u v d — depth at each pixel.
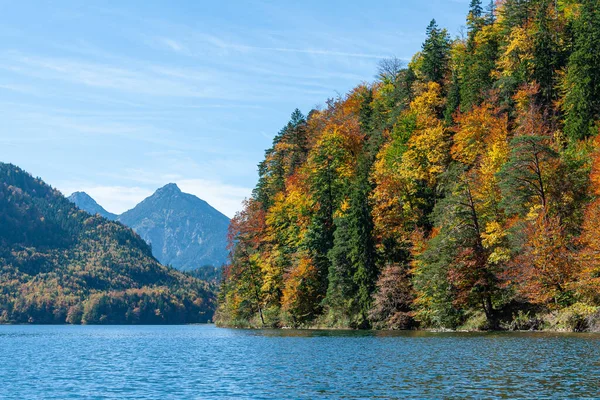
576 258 51.72
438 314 63.91
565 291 54.12
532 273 53.72
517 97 79.31
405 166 82.12
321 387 27.31
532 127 70.56
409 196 79.69
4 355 53.72
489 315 61.59
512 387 25.31
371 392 25.41
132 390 28.77
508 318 60.78
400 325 72.00
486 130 78.44
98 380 32.94
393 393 24.98
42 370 39.03
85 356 51.28
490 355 36.84
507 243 59.50
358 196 76.88
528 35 84.44
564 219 56.53
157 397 26.42
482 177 65.31
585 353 36.12
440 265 60.50
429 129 83.19
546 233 53.47
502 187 58.25
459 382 27.06
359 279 75.44
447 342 48.22
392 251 76.31
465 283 61.12
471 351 39.84
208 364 40.09
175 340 80.88
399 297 71.94
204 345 62.31
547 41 81.25
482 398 23.23
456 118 84.69
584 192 57.97
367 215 76.12
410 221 78.19
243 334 83.94
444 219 63.19
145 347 63.81
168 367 39.22
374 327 75.62
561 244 53.75
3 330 168.00
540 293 54.56
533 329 57.00
